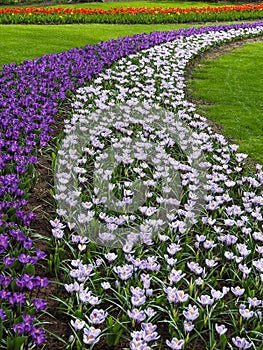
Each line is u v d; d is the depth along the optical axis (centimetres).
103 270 405
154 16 2022
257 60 1412
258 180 617
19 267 373
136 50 1285
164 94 919
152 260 381
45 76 951
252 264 417
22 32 1578
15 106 737
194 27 1781
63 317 347
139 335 300
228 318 370
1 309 299
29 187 512
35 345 307
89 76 979
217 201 518
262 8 2305
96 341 297
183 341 299
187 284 403
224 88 1109
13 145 569
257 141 797
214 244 444
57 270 388
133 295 344
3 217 427
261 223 525
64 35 1580
